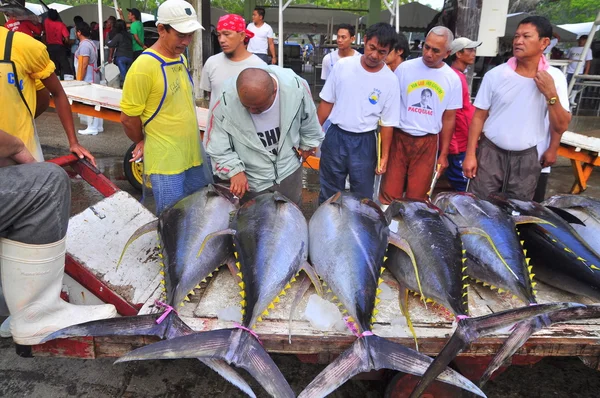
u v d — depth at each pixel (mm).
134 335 1845
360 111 3430
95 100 4957
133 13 10148
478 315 2035
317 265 2148
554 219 2443
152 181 2934
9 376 2477
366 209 2352
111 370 2561
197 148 3051
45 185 1766
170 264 2098
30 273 1817
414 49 14992
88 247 2436
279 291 1967
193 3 10172
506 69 3066
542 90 2885
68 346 1903
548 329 1864
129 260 2398
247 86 2322
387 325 1907
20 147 1931
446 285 1989
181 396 2377
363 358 1663
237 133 2609
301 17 16812
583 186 5227
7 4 4320
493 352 1812
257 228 2166
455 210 2539
